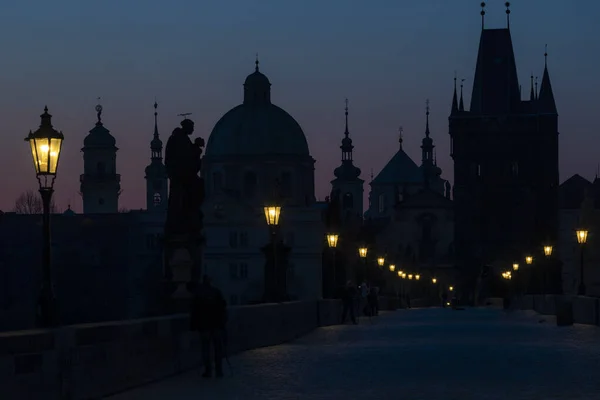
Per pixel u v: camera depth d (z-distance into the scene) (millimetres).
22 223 188875
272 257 51344
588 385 24750
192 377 28047
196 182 40219
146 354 26562
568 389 23891
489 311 103500
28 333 20234
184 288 39188
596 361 31406
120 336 24766
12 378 19516
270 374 28344
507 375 27219
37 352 20469
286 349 38531
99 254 193375
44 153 25016
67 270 190500
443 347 38469
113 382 24203
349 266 122312
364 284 84938
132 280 193375
